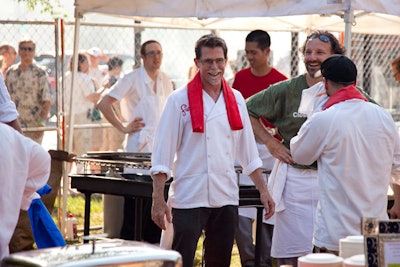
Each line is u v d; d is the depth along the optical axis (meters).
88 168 11.73
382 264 5.34
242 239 11.51
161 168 7.98
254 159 8.45
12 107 8.13
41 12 17.45
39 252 4.97
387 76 21.06
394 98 21.16
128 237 12.06
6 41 14.60
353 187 7.42
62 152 12.02
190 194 8.04
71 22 14.58
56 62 14.24
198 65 8.09
